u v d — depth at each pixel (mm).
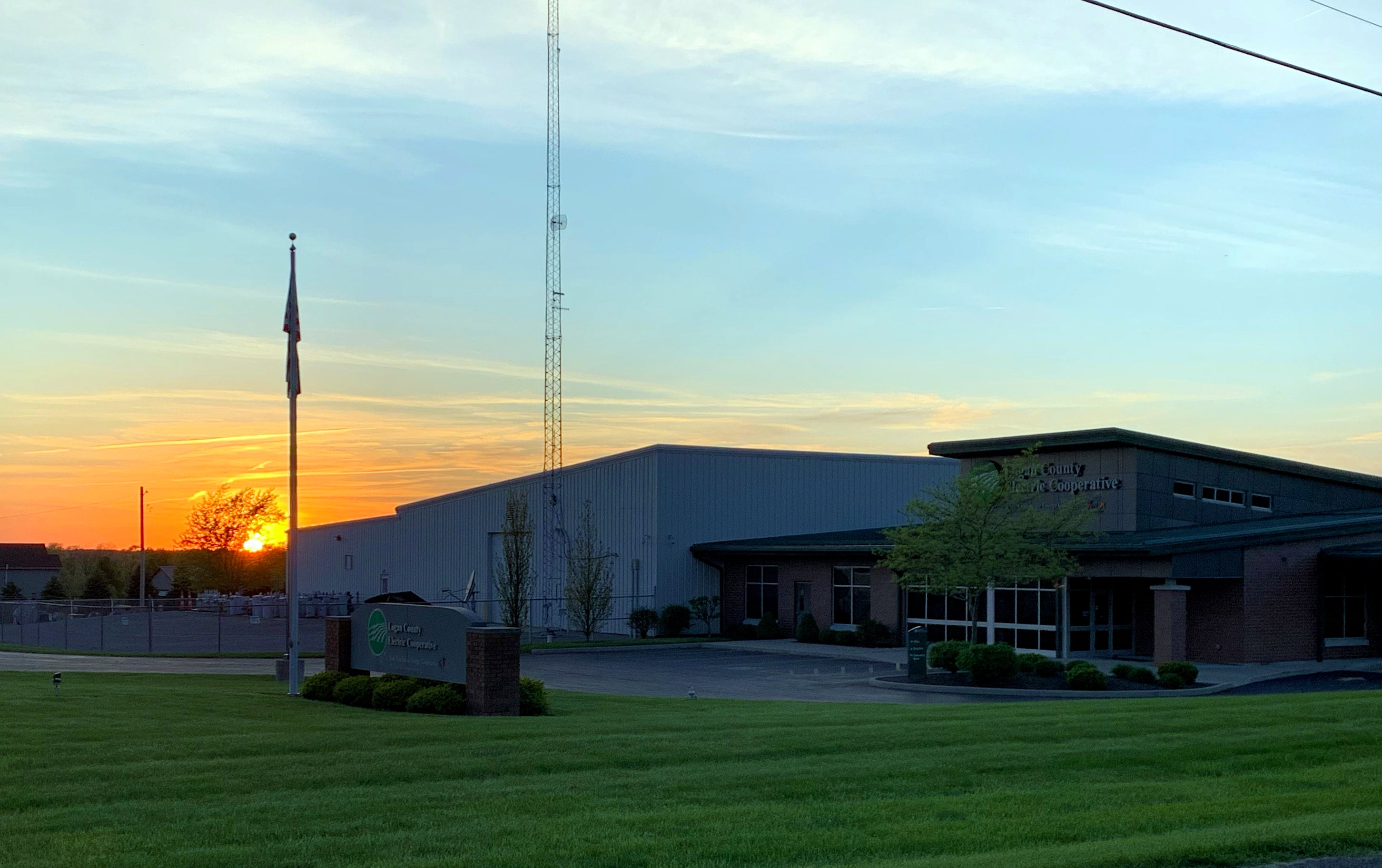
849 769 12164
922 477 56938
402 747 13656
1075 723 15805
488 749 13367
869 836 9273
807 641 44438
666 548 49812
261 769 12078
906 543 34250
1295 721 15828
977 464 41031
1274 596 34250
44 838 9188
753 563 49094
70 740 14039
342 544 72125
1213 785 11453
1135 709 18047
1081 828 9562
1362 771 12133
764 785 11367
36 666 35156
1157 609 32594
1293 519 40031
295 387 23938
